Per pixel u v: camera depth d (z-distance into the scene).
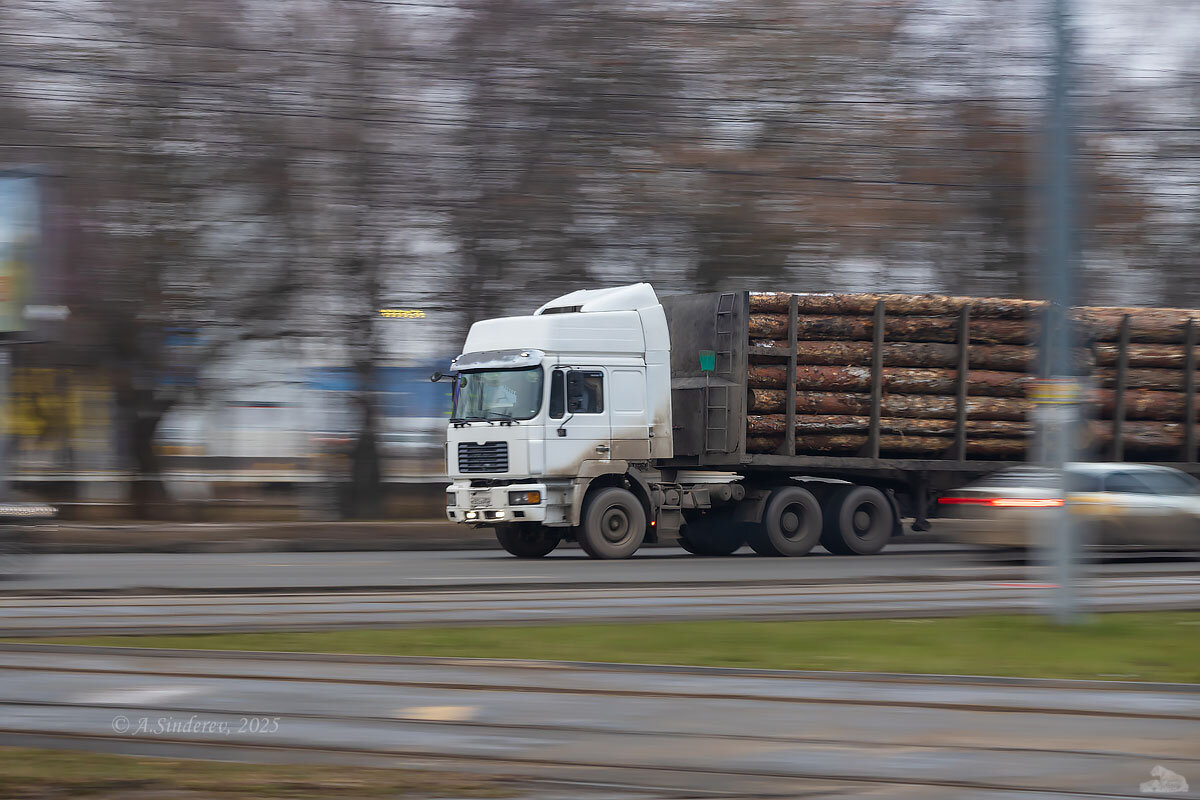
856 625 42.59
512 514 75.00
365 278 95.06
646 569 67.56
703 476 80.31
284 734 26.84
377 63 86.75
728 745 26.06
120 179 89.19
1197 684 32.88
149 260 91.81
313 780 22.89
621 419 77.06
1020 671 34.66
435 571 65.88
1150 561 71.12
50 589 54.69
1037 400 42.88
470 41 86.88
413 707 29.66
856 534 81.25
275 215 92.50
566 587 56.12
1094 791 22.80
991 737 26.91
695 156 88.06
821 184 88.62
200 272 94.31
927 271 93.25
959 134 88.06
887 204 89.12
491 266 93.00
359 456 102.88
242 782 22.69
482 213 89.00
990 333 84.69
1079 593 45.69
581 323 76.62
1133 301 93.56
